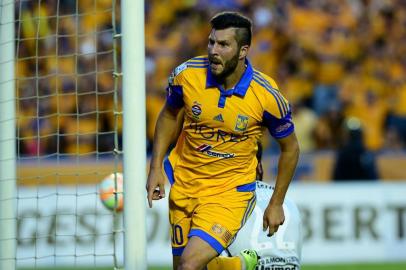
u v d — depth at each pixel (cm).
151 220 3828
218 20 1656
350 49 5512
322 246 3988
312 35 5528
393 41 5628
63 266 3684
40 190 3728
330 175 4388
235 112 1698
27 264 3669
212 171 1764
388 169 4434
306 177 4381
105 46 5034
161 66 5222
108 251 3684
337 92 5269
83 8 5138
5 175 2091
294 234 1828
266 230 1806
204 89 1702
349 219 4016
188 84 1719
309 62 5384
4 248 2080
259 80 1703
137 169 1789
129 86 1795
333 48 5494
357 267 3797
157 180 1778
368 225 4022
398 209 4050
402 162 4431
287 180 1755
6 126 2094
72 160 4309
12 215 2091
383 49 5575
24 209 3722
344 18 5641
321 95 5231
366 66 5462
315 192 4000
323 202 4000
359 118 5184
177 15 5500
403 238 4044
